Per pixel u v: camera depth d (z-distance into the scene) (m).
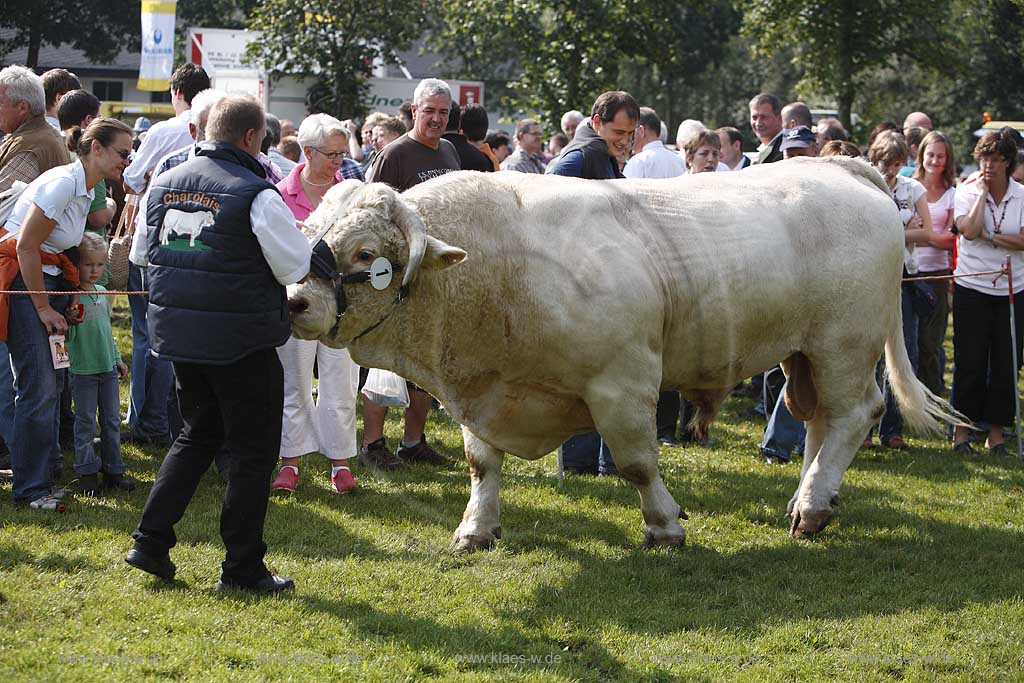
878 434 10.57
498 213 6.14
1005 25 34.22
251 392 5.60
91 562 6.12
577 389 6.37
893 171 10.08
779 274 6.80
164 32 20.55
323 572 6.18
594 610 5.81
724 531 7.39
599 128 8.20
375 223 5.71
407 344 6.04
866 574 6.61
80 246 7.21
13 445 7.08
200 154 5.61
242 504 5.71
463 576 6.24
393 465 8.56
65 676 4.68
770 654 5.38
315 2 25.27
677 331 6.61
